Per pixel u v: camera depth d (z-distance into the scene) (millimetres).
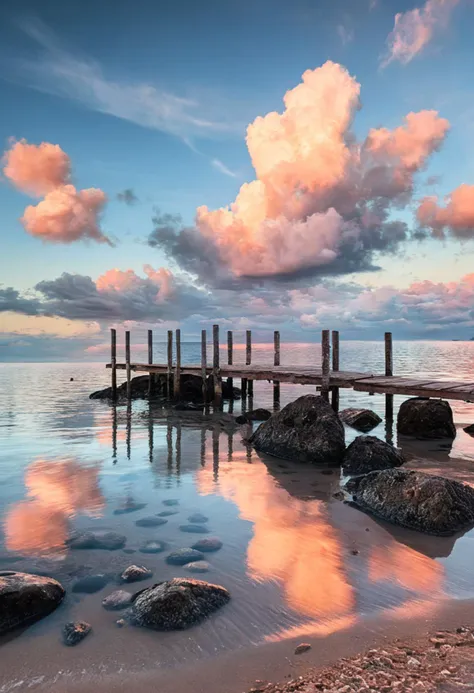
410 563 5160
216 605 4156
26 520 6453
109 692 3070
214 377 20094
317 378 16016
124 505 7121
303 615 4023
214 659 3406
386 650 3393
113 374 22844
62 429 14273
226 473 9141
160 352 106312
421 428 13336
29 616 3992
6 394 24922
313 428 10469
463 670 3033
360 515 6797
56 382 33469
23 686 3146
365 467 9375
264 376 17969
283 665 3279
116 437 12992
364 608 4145
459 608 4113
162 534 5980
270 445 10961
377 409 18906
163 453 10922
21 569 4973
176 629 3809
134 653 3508
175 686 3102
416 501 6531
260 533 6051
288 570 4965
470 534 6082
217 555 5348
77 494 7660
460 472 9172
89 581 4715
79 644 3631
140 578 4742
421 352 78688
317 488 8180
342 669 3160
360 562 5184
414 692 2803
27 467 9453
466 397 11906
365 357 59562
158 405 20875
